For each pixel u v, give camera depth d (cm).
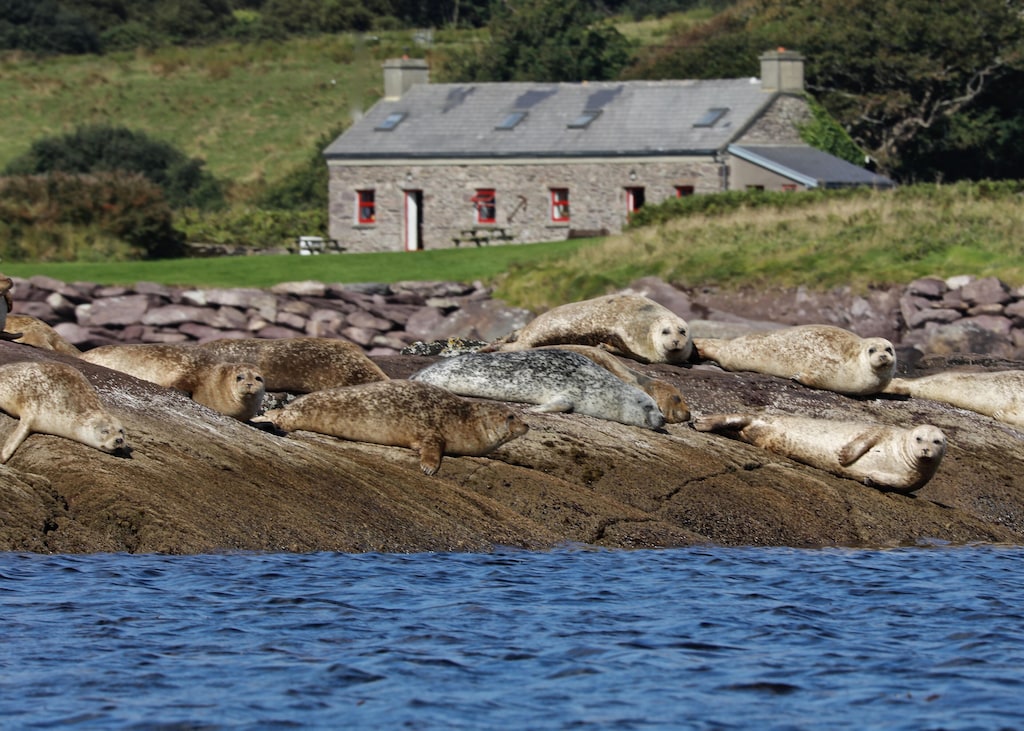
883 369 6856
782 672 3516
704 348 7262
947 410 6894
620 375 6462
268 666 3488
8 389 4881
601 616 4066
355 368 6400
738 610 4184
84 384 4938
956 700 3297
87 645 3631
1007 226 12362
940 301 11525
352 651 3631
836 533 5634
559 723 3108
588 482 5606
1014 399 6919
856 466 6022
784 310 11769
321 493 5047
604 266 12650
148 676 3394
